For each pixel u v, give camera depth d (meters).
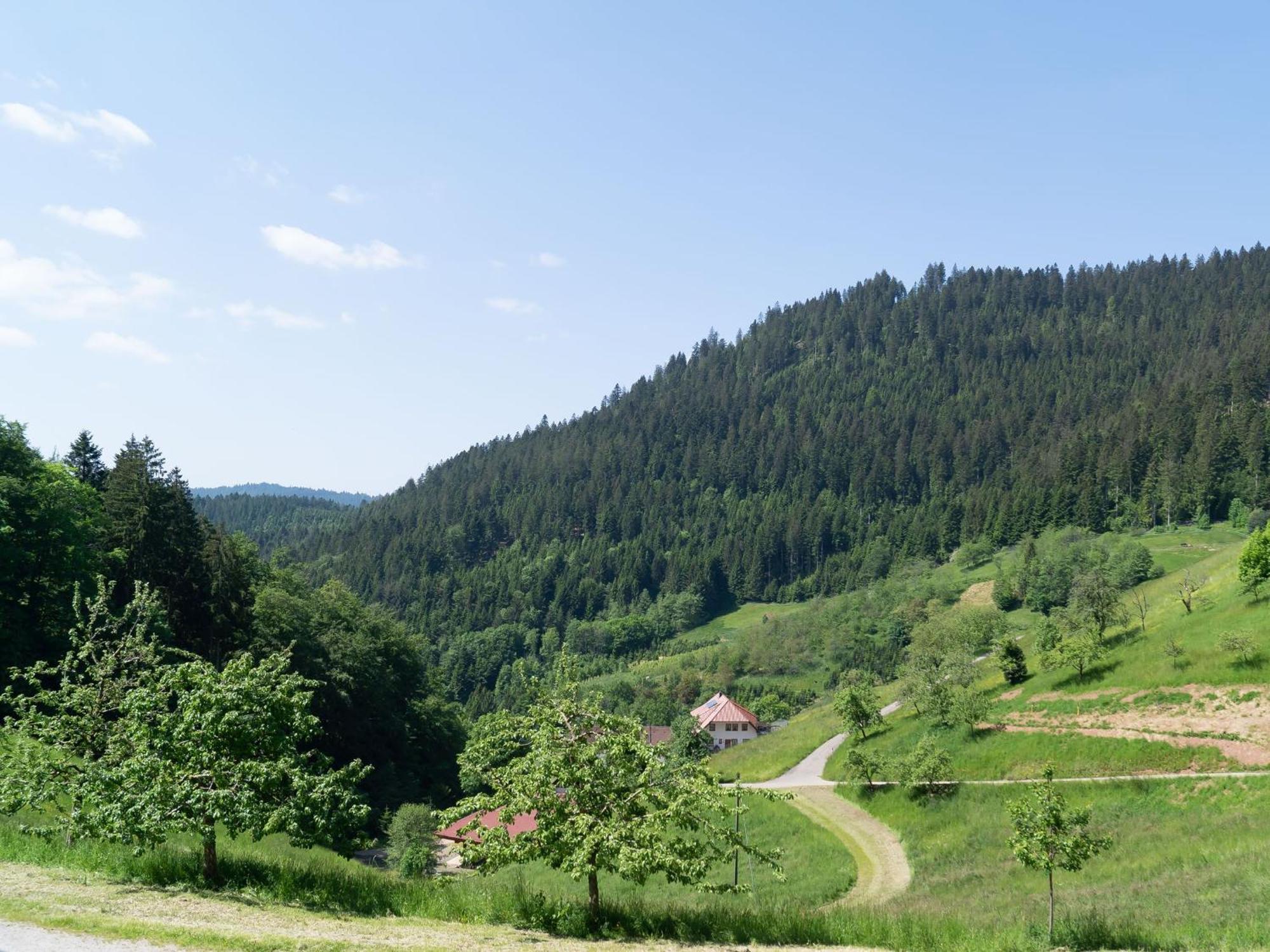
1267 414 144.25
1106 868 29.91
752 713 107.44
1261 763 37.03
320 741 56.69
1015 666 59.53
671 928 15.23
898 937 15.88
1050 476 171.75
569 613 183.12
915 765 45.38
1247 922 17.61
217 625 51.56
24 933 10.46
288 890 14.86
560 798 14.88
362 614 73.31
